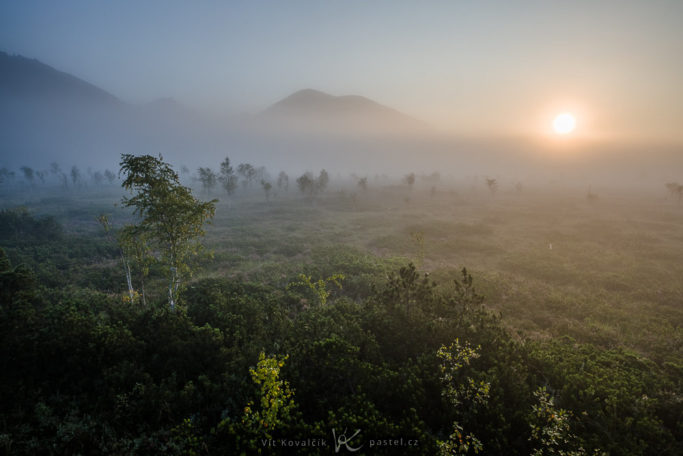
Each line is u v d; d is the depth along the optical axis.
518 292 27.41
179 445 9.48
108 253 37.88
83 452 9.27
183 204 16.92
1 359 11.69
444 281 29.94
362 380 11.85
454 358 13.41
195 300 21.25
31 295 15.66
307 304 23.77
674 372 15.63
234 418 10.49
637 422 10.86
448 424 10.72
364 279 28.28
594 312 23.44
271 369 10.69
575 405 11.83
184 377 12.66
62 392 11.66
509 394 12.12
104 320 15.34
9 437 9.19
